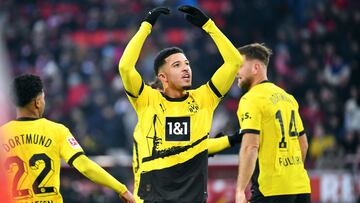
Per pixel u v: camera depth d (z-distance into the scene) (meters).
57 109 64.06
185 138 21.89
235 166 43.19
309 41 70.44
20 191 20.44
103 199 42.84
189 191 21.69
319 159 49.84
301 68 68.31
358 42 70.94
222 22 75.31
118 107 61.34
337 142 57.97
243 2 74.31
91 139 56.78
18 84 20.92
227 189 43.06
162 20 73.31
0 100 12.02
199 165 21.89
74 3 80.62
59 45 73.62
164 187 21.69
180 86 22.17
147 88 22.34
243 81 24.06
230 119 55.41
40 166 20.59
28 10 79.88
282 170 23.36
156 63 22.55
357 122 60.34
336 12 73.81
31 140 20.69
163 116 22.02
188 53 66.50
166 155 21.78
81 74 69.31
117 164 43.03
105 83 66.31
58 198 20.81
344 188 45.81
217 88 22.44
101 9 78.81
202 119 22.14
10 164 20.44
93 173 20.89
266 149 23.33
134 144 22.59
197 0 79.44
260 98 23.30
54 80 68.38
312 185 45.81
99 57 71.12
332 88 64.12
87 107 62.78
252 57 23.92
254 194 23.55
